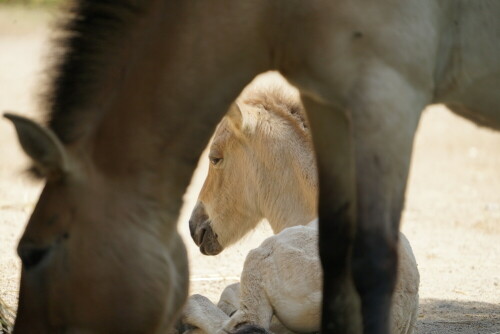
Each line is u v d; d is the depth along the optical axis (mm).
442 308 12383
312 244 9516
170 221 7211
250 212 11188
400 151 6969
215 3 7008
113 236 6855
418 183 23125
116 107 7027
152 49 7031
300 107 10938
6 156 23906
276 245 9602
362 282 6961
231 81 7180
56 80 7129
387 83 6902
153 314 6918
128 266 6840
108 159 6973
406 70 6980
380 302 6945
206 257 15125
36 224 6906
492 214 19250
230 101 7305
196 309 10055
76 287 6820
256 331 9055
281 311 9539
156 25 7043
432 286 13617
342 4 6902
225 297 10742
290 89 11227
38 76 7496
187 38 7004
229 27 7012
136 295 6836
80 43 7090
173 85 7023
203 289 13102
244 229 11336
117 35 7090
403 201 7102
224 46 7027
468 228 17859
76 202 6867
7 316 10383
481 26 7320
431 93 7273
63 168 6730
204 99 7113
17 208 18000
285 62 7211
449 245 16391
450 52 7367
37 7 47312
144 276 6871
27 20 48000
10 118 6309
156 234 7055
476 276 14266
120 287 6824
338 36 6910
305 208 10695
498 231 17625
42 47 8266
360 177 6922
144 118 7016
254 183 10977
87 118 7082
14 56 40062
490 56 7379
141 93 7016
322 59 6961
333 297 7875
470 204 20375
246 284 9672
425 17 7039
